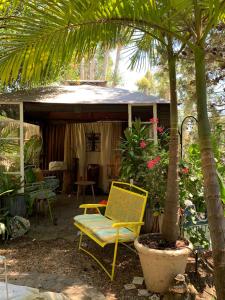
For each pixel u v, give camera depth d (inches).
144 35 166.1
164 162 180.9
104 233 146.1
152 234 151.0
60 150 372.2
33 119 355.9
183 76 351.3
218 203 103.3
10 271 152.5
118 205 173.2
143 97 253.1
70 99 238.4
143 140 201.6
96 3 93.9
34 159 309.9
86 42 111.0
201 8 105.9
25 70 110.8
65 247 184.9
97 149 356.5
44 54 109.0
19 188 221.5
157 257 127.6
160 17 107.5
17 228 199.3
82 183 301.6
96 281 143.2
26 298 115.0
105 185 347.3
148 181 184.4
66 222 233.1
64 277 145.9
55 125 374.6
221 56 256.8
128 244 185.5
